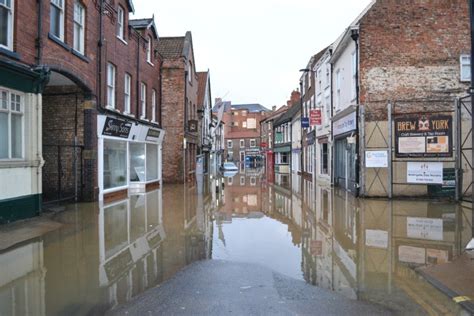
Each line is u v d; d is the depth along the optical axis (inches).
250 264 264.5
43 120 557.3
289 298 200.7
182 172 999.0
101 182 580.1
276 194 734.5
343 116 722.8
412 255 283.9
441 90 604.7
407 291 211.2
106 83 603.2
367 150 600.7
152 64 850.8
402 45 611.5
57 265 259.1
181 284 222.4
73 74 494.0
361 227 388.2
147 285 221.9
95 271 247.1
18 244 313.6
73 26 500.1
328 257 282.0
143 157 810.2
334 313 181.3
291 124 1625.2
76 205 527.8
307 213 488.1
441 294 205.9
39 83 410.6
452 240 328.5
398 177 595.5
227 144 3376.0
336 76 825.5
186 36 1124.5
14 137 393.1
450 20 608.7
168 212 494.0
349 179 706.2
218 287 217.6
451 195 573.9
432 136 564.7
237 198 668.7
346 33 650.8
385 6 615.2
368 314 180.1
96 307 189.6
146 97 822.5
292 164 1638.8
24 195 397.7
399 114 589.3
